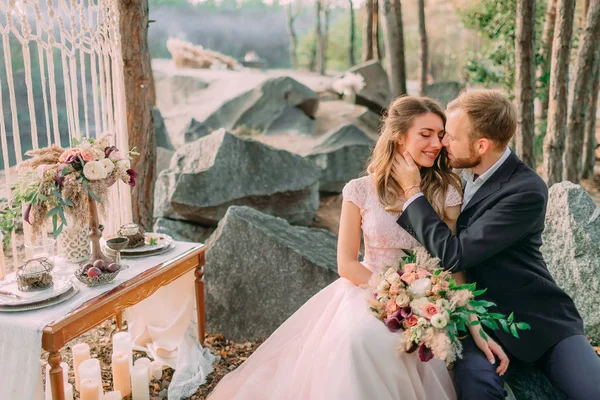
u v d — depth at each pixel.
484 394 2.08
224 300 3.83
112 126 3.89
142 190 4.39
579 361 2.15
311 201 6.28
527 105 5.64
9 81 2.89
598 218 3.51
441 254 2.26
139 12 4.12
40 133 8.66
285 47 40.06
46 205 2.61
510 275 2.28
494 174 2.35
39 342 2.20
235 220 3.91
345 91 11.67
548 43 8.44
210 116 10.79
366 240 2.59
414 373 2.19
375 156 2.57
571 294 3.46
